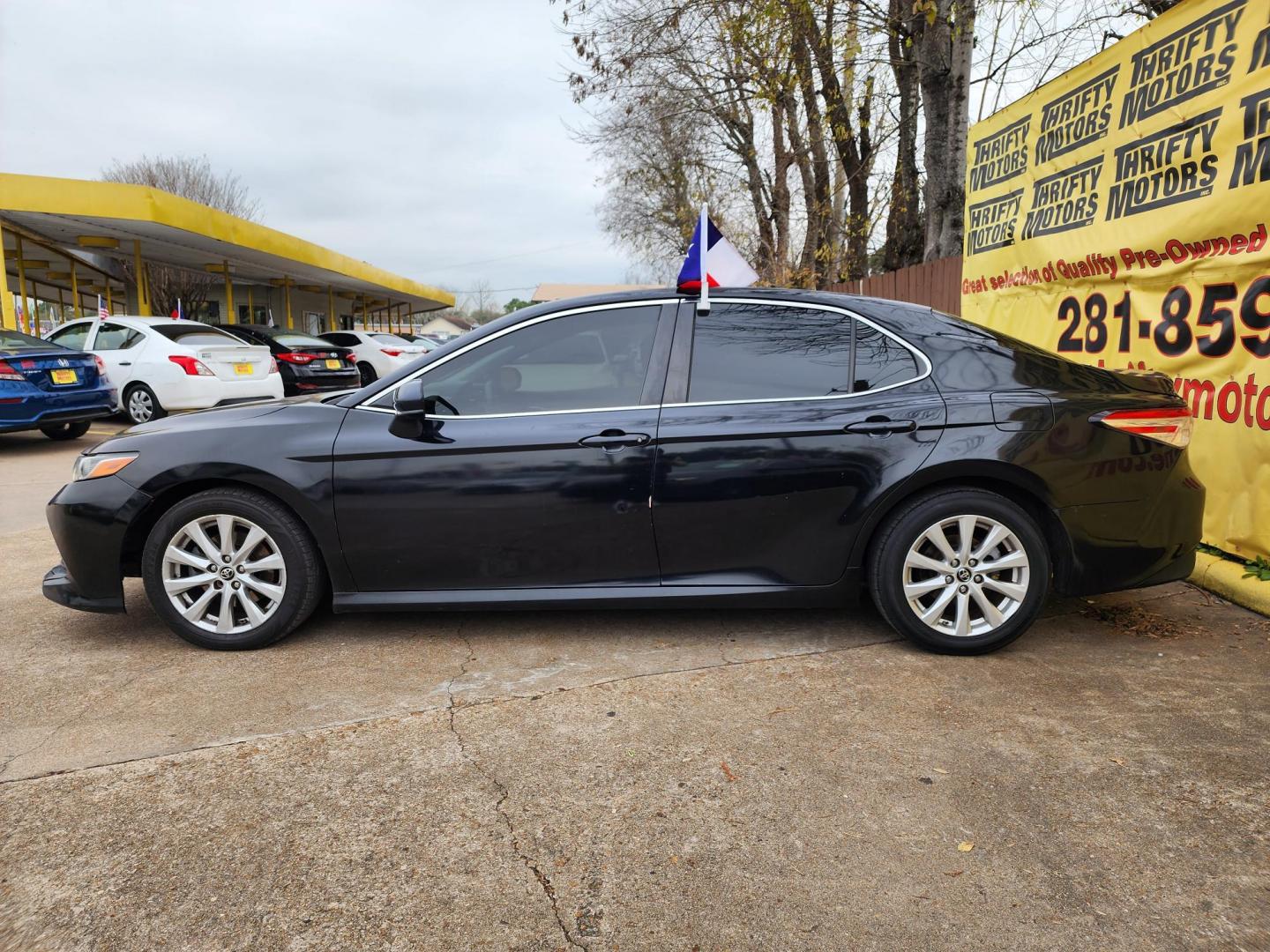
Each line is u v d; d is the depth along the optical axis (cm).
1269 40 390
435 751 284
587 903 211
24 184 1426
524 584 365
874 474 346
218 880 220
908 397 352
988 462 340
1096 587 353
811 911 207
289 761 278
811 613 411
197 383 1111
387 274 3036
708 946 196
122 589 377
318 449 359
